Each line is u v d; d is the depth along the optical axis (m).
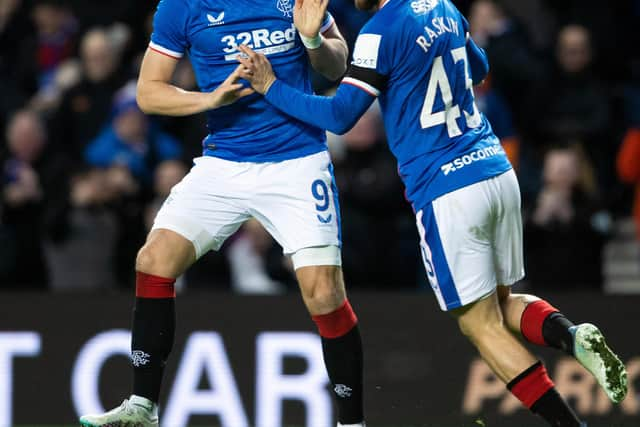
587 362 15.85
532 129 29.92
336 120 15.98
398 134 16.36
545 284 25.14
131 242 27.08
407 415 22.67
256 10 16.22
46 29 33.81
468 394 22.58
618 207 29.67
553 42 31.70
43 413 23.05
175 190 16.92
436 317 22.83
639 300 22.45
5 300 23.28
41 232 27.14
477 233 16.19
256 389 22.83
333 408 22.69
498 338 16.31
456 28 16.34
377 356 22.84
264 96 16.25
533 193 27.20
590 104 29.72
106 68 30.59
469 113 16.44
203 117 28.19
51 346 23.17
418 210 16.39
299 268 16.52
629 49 33.31
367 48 15.94
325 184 16.59
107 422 16.44
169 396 22.88
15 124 28.77
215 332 22.97
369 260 25.83
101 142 28.55
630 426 22.19
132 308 23.17
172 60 16.61
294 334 22.88
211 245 16.78
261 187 16.52
